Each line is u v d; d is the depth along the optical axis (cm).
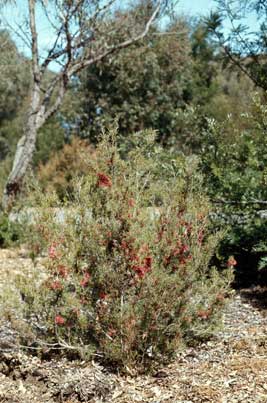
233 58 598
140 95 1775
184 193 399
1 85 1852
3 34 1321
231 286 580
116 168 369
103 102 1786
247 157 573
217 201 566
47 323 368
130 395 326
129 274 355
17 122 2633
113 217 355
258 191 564
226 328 442
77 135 1908
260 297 534
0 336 412
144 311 352
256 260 584
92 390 328
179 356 387
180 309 370
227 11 570
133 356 354
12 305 370
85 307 373
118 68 1761
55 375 347
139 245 350
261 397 307
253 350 388
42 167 1350
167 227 367
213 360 375
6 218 855
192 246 377
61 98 1051
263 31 578
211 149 573
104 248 357
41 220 370
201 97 1950
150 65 1750
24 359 370
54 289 362
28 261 710
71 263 362
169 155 556
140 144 399
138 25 1156
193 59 1880
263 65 592
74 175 395
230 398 309
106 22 1055
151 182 389
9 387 339
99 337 370
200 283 396
